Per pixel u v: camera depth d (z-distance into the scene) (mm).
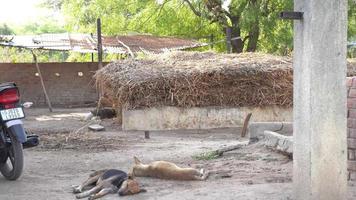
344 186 5266
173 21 25938
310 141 5184
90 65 26016
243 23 22203
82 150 11195
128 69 13750
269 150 8945
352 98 6387
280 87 13406
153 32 26453
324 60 5137
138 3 25734
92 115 18766
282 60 13977
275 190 6273
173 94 13031
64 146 11844
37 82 25750
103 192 6500
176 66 13711
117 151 10961
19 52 34969
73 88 25984
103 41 23891
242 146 9609
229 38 19984
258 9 21984
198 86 13125
